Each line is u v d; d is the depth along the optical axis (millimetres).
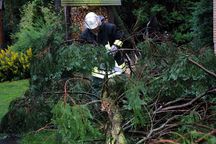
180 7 16734
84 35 5914
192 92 3926
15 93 11266
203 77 3777
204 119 3436
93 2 10383
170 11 16781
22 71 14117
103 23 6043
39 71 4195
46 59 4102
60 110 3156
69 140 3232
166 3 16734
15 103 5859
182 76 3766
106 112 3811
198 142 2787
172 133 3104
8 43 21969
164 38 4707
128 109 3582
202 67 3684
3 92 11531
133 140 3617
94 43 4324
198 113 3521
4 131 5977
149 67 4305
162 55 4352
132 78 4004
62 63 4023
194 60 4008
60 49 4066
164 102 4082
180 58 3820
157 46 4414
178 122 3402
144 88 3621
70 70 4258
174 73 3791
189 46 4582
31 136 3996
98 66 4039
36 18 17953
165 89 3992
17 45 15727
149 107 3934
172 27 16766
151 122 3549
